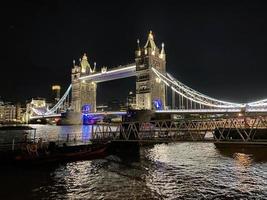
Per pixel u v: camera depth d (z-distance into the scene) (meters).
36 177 36.56
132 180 35.72
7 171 39.16
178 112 124.69
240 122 63.41
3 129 165.50
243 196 29.66
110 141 57.44
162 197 29.30
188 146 71.44
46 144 49.19
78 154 49.00
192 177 37.28
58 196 29.45
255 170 41.28
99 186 33.00
